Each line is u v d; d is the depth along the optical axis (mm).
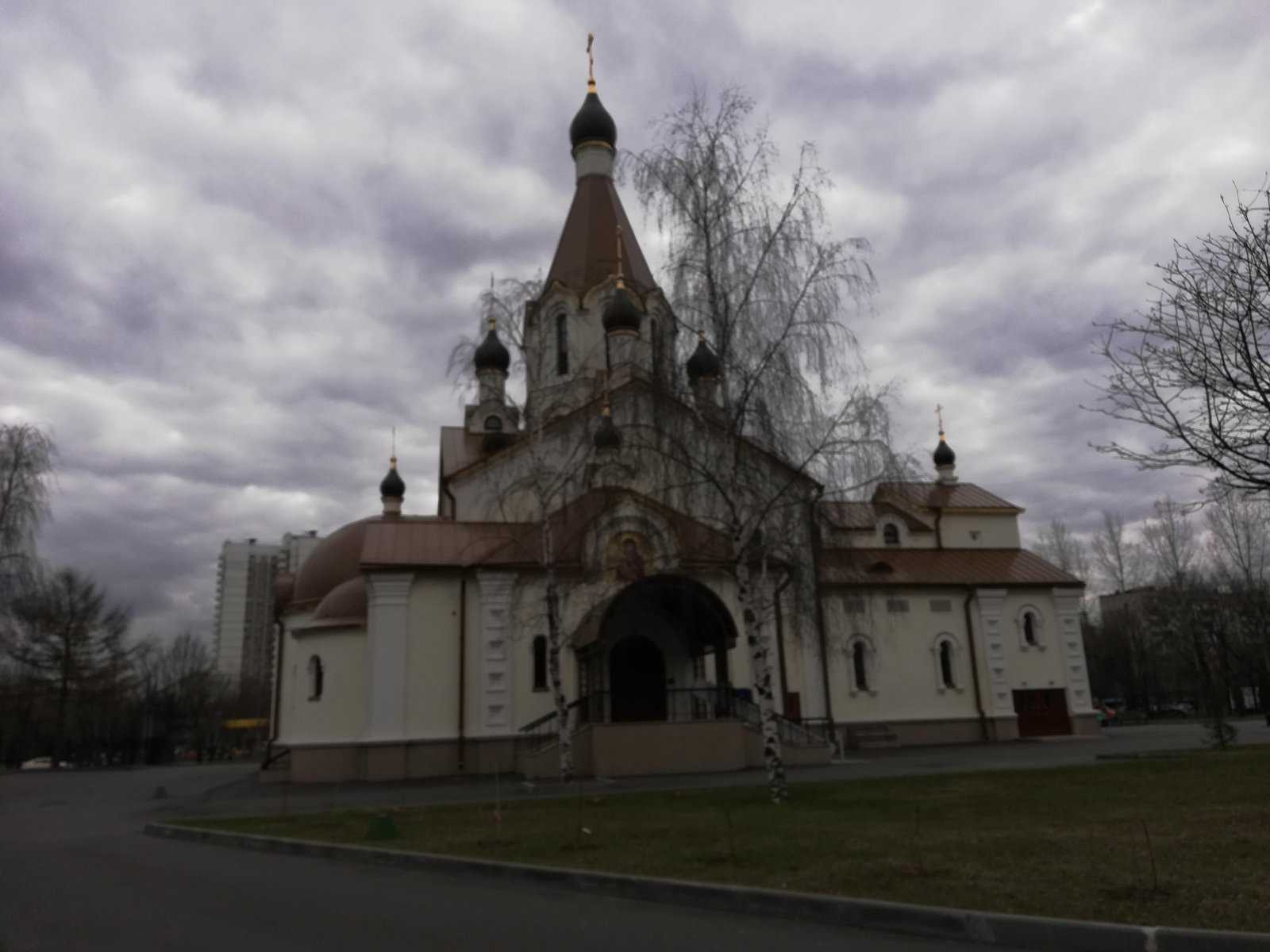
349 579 37031
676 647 32062
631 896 10156
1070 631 40344
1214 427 14039
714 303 19547
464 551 31969
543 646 31172
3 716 62250
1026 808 15195
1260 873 9258
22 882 12398
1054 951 7520
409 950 7895
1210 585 58688
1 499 38875
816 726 34656
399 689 30031
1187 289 14250
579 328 39000
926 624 38812
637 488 30250
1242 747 26750
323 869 12703
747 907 9273
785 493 19625
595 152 44312
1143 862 10031
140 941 8508
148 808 24375
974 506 45344
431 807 19422
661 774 27125
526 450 34562
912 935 8172
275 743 39938
